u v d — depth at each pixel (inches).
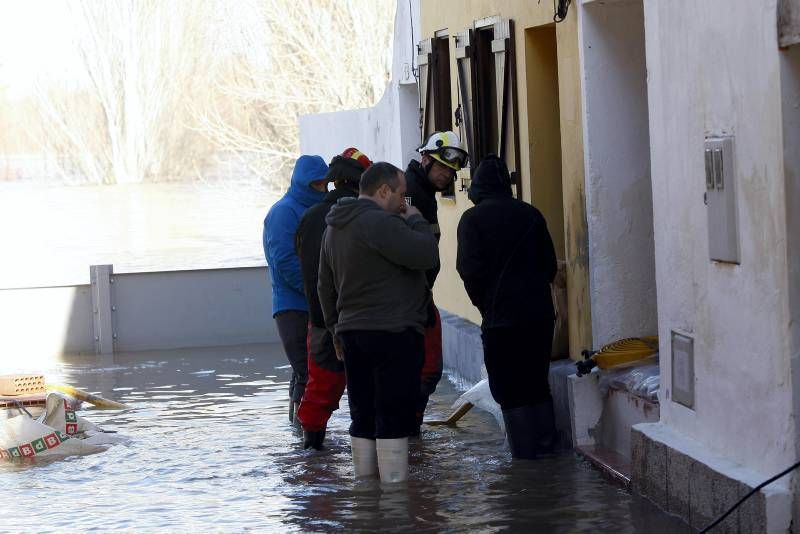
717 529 296.4
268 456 421.1
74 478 397.1
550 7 434.6
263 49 1652.3
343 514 343.6
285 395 545.3
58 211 2180.1
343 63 1509.6
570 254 425.1
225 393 556.1
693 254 318.7
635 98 399.5
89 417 505.4
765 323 282.7
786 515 274.5
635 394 367.2
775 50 270.5
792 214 271.6
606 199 401.1
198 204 2191.2
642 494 339.9
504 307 389.1
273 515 345.7
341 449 428.8
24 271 1299.2
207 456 424.5
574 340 428.1
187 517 346.6
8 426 426.9
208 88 2283.5
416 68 694.5
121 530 335.6
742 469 293.3
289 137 1659.7
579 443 397.7
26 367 651.5
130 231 1777.8
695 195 315.9
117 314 700.7
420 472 387.9
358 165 415.8
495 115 526.3
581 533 313.4
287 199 457.4
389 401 370.9
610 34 397.4
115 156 2888.8
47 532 335.6
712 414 311.7
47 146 2984.7
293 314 460.4
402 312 366.0
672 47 325.1
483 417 475.5
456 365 573.6
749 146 284.8
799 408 273.4
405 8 724.7
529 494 353.7
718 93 299.3
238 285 710.5
